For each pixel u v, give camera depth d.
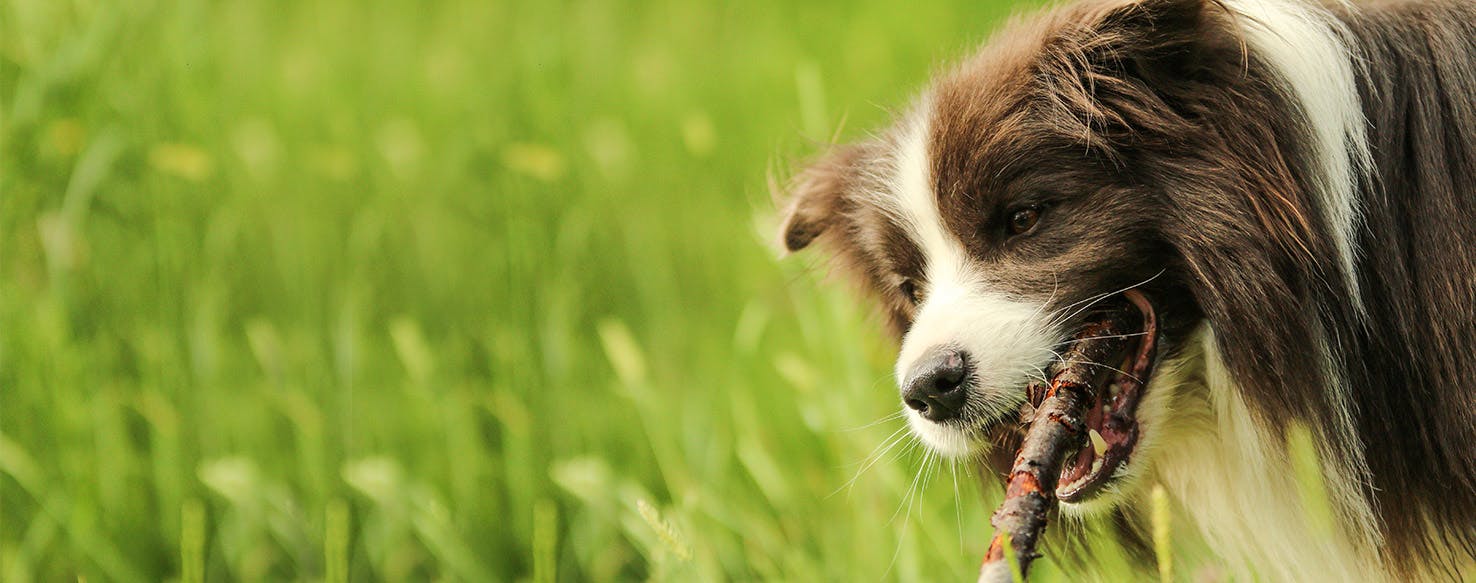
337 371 9.05
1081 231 5.75
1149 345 5.77
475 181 10.52
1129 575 6.79
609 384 9.23
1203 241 5.59
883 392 8.21
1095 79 5.77
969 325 5.83
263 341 8.81
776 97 12.34
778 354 9.13
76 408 8.23
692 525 7.00
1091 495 5.86
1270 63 5.66
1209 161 5.62
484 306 9.89
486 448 9.19
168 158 8.78
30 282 8.61
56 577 8.05
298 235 9.77
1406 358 5.59
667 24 13.91
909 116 6.41
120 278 8.80
